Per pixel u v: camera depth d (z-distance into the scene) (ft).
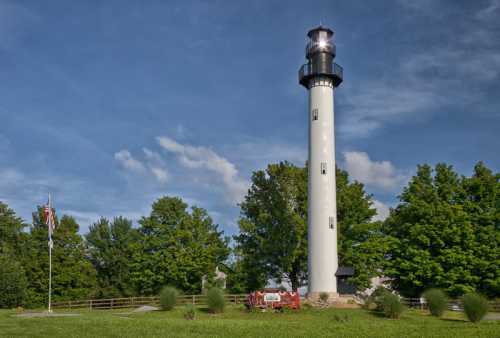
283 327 95.25
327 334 85.81
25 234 241.14
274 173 203.51
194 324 98.37
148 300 170.19
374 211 197.98
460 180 194.90
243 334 84.84
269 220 197.36
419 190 196.03
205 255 211.41
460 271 174.09
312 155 166.61
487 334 87.30
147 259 215.51
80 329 88.79
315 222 161.48
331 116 168.96
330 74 169.17
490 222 183.21
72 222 241.76
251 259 195.93
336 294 156.04
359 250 189.67
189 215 222.69
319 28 172.96
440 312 127.24
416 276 180.86
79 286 232.53
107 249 265.75
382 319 119.24
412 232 184.14
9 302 189.47
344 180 204.33
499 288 173.99
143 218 223.71
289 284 200.34
